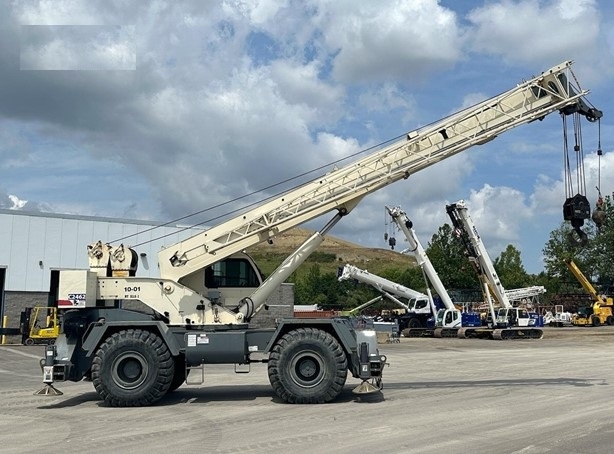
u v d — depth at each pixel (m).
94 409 11.94
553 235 75.38
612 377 16.86
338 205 14.02
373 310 61.00
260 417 10.77
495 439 8.87
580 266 71.06
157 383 12.11
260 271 13.98
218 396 13.40
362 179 14.09
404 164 14.19
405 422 10.16
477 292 52.78
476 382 15.68
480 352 27.62
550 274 75.12
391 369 19.50
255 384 15.36
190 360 12.52
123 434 9.52
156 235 28.52
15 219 31.48
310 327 12.57
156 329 12.47
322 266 137.38
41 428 10.08
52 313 29.75
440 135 14.31
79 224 32.19
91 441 9.05
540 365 20.84
